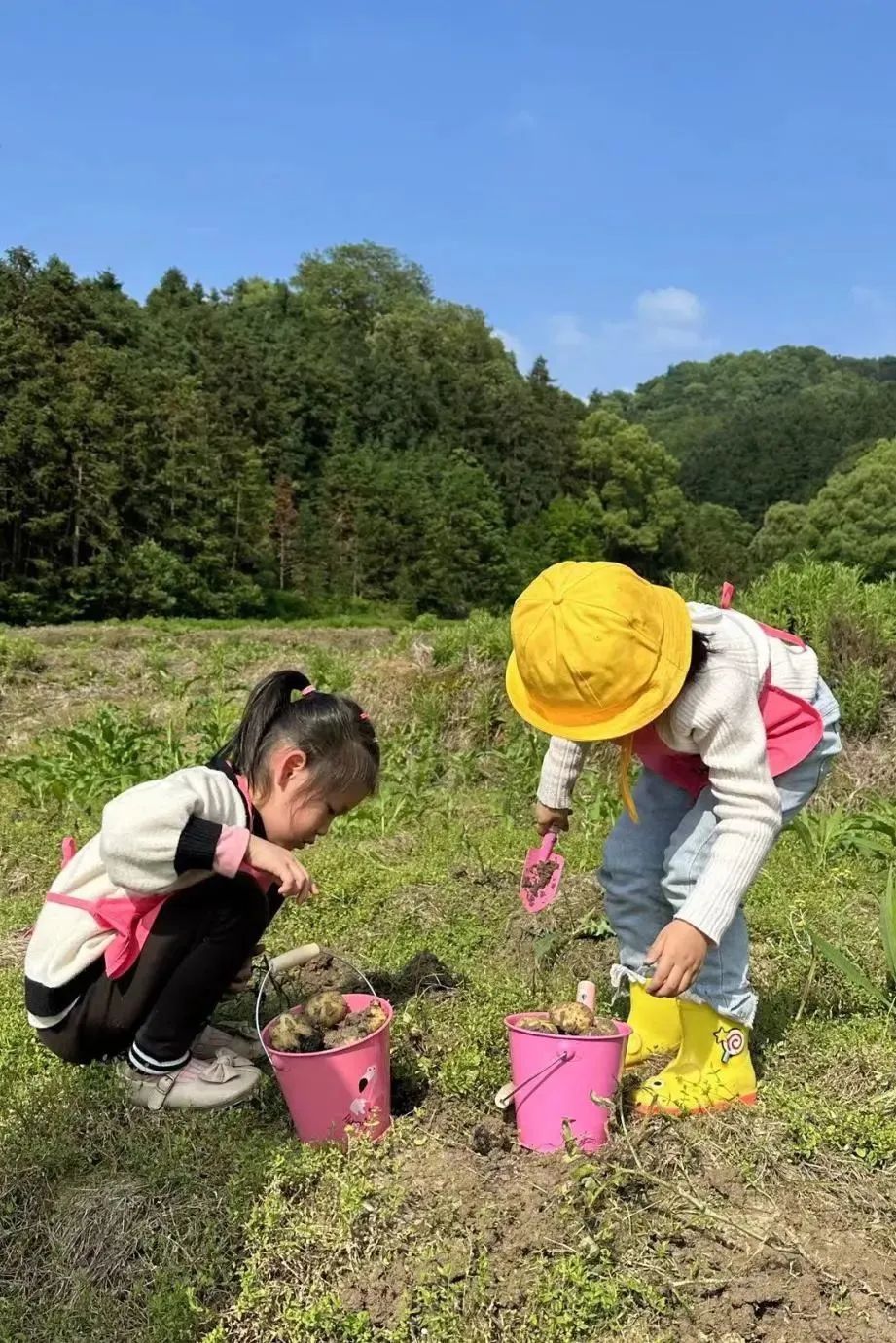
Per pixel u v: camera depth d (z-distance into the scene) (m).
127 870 2.26
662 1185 2.12
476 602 46.00
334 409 53.50
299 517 42.44
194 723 7.64
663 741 2.40
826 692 2.64
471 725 7.00
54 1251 2.09
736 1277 1.92
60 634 18.59
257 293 72.44
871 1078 2.62
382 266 83.00
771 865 4.44
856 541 53.59
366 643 18.92
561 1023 2.33
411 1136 2.34
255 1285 1.96
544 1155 2.26
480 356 71.00
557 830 2.88
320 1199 2.15
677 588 7.53
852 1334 1.81
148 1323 1.91
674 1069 2.52
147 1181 2.21
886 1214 2.11
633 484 60.84
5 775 6.49
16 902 4.37
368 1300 1.93
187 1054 2.50
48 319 35.88
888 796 5.59
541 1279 1.90
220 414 39.50
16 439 26.55
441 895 4.08
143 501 30.52
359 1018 2.47
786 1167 2.23
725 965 2.45
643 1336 1.82
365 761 2.51
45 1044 2.57
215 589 32.47
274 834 2.53
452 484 48.88
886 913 3.11
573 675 2.16
